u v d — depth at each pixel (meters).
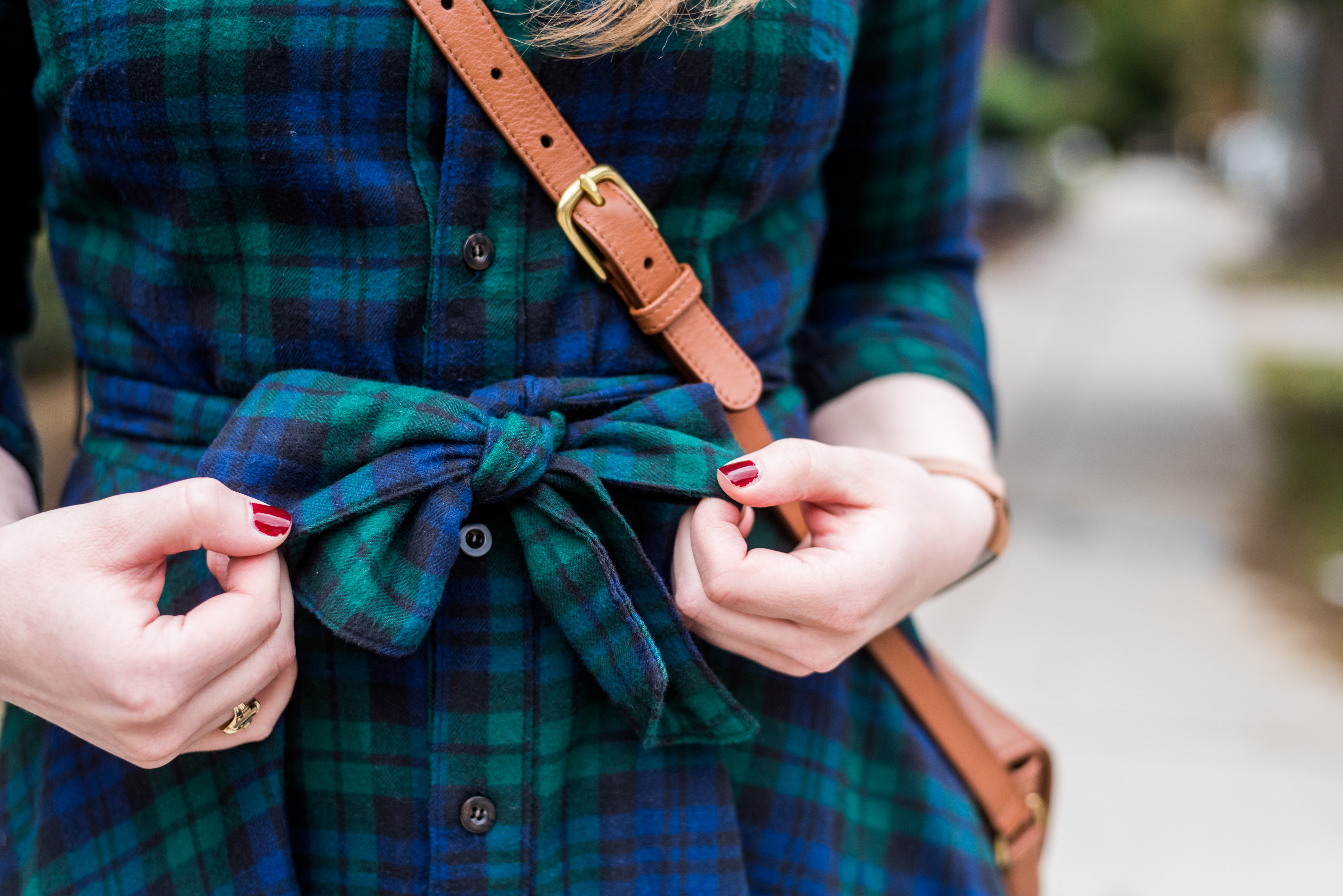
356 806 0.68
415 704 0.67
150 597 0.61
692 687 0.67
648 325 0.68
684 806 0.69
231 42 0.63
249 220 0.65
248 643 0.61
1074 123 24.98
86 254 0.70
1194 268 10.59
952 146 0.83
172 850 0.67
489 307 0.66
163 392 0.69
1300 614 2.60
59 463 2.80
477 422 0.65
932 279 0.85
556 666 0.67
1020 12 21.03
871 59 0.80
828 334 0.83
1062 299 8.58
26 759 0.72
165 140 0.65
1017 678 2.31
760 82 0.67
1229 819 1.85
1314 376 5.41
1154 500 3.49
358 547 0.63
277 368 0.66
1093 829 1.83
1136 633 2.52
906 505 0.69
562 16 0.64
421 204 0.65
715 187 0.69
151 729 0.60
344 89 0.64
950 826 0.75
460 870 0.66
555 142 0.65
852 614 0.66
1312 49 11.38
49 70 0.66
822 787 0.72
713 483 0.66
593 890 0.68
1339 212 11.08
